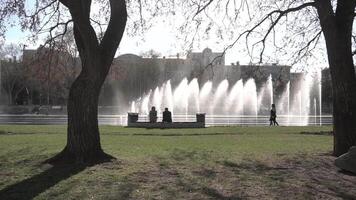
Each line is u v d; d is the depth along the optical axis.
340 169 13.35
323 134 27.05
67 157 14.05
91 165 13.45
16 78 91.00
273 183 11.63
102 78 14.30
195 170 13.04
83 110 14.06
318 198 10.41
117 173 12.45
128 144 19.94
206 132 28.84
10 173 12.82
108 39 14.44
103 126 34.88
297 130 30.61
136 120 35.84
